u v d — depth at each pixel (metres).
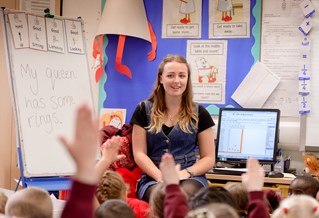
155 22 4.28
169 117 3.26
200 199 1.87
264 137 3.85
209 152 3.27
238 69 4.12
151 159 3.28
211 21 4.18
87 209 1.11
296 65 4.03
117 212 1.88
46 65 3.76
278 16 4.06
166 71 3.20
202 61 4.18
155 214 2.05
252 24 4.11
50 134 3.63
